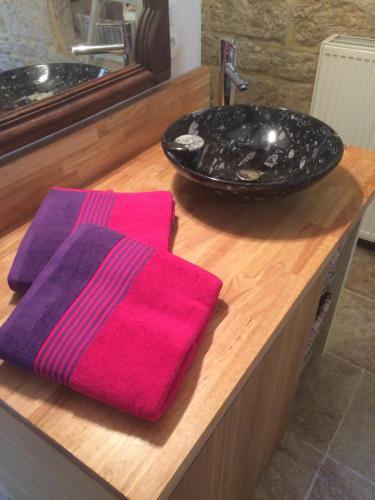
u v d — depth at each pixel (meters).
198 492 0.78
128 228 0.84
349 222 0.95
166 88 1.23
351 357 1.66
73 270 0.69
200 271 0.71
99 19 1.00
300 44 1.85
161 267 0.70
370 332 1.75
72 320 0.64
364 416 1.48
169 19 1.21
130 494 0.52
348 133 1.86
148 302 0.66
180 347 0.61
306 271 0.83
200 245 0.89
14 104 0.90
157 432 0.57
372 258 2.10
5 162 0.89
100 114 1.08
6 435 0.78
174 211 0.96
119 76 1.09
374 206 1.95
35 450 0.73
